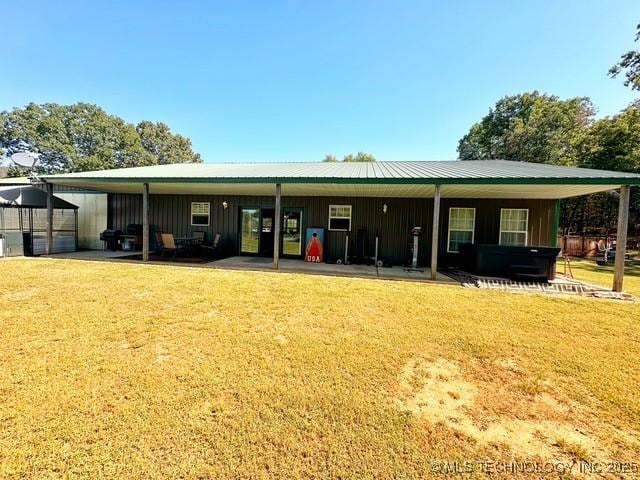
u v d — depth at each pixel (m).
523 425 2.06
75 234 11.55
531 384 2.59
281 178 7.30
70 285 5.62
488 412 2.20
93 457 1.66
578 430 2.03
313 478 1.58
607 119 19.03
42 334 3.34
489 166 8.82
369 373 2.70
